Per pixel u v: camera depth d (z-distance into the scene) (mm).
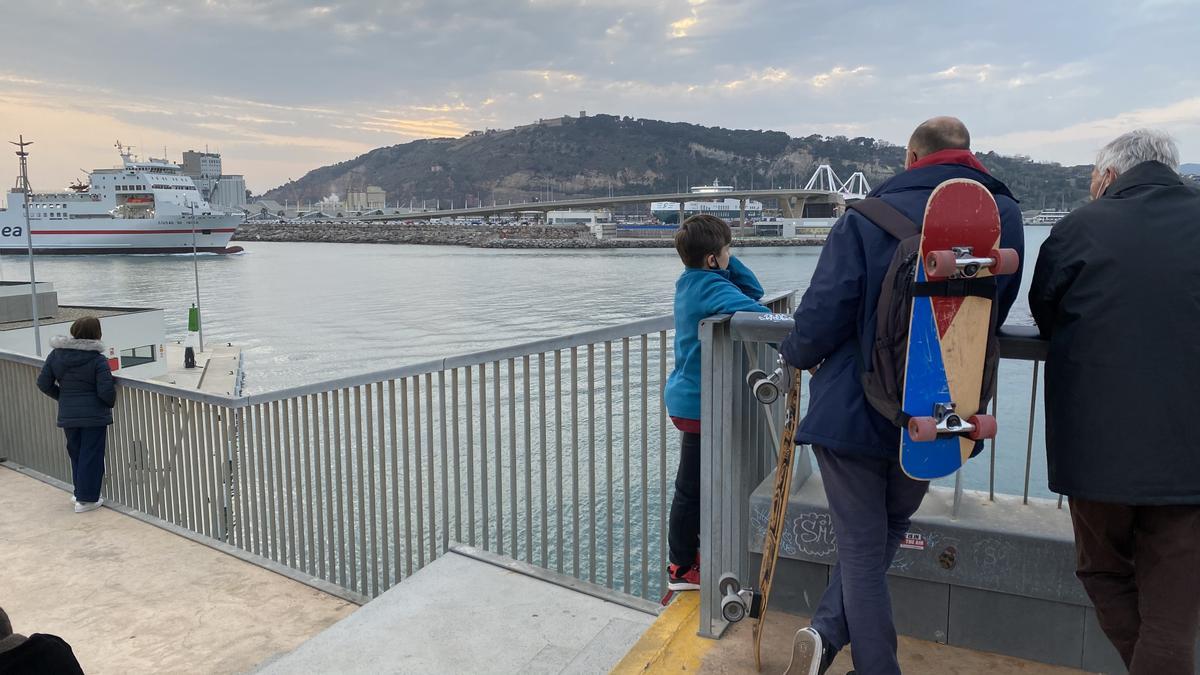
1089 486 1724
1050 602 2328
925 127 1927
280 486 5277
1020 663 2359
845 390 1896
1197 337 1664
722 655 2447
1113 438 1688
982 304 1727
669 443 23938
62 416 6211
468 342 82375
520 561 3891
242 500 5629
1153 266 1694
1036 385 2430
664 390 3148
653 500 20312
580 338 3434
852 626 1922
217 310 106188
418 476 4289
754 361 2568
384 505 4516
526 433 3746
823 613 2084
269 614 4535
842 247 1861
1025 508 2506
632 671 2393
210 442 5789
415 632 3346
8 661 1889
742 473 2605
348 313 105062
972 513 2477
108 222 186375
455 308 109312
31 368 7348
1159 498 1646
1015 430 20906
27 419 7535
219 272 165000
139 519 6152
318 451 4914
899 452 1872
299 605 4641
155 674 3904
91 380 6211
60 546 5605
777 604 2672
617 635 3252
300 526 5145
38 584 4969
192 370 56969
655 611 3428
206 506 5887
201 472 5867
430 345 80312
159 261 184500
